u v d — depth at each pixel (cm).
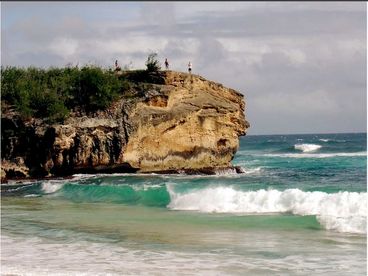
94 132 4478
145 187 3331
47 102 4703
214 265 1469
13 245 1772
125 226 2127
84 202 3031
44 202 3056
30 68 5506
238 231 1962
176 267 1450
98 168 4550
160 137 4628
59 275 1356
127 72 5131
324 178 3906
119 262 1515
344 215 2139
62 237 1908
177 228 2053
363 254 1576
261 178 4084
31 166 4575
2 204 2964
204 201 2605
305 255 1572
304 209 2289
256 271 1402
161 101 4725
